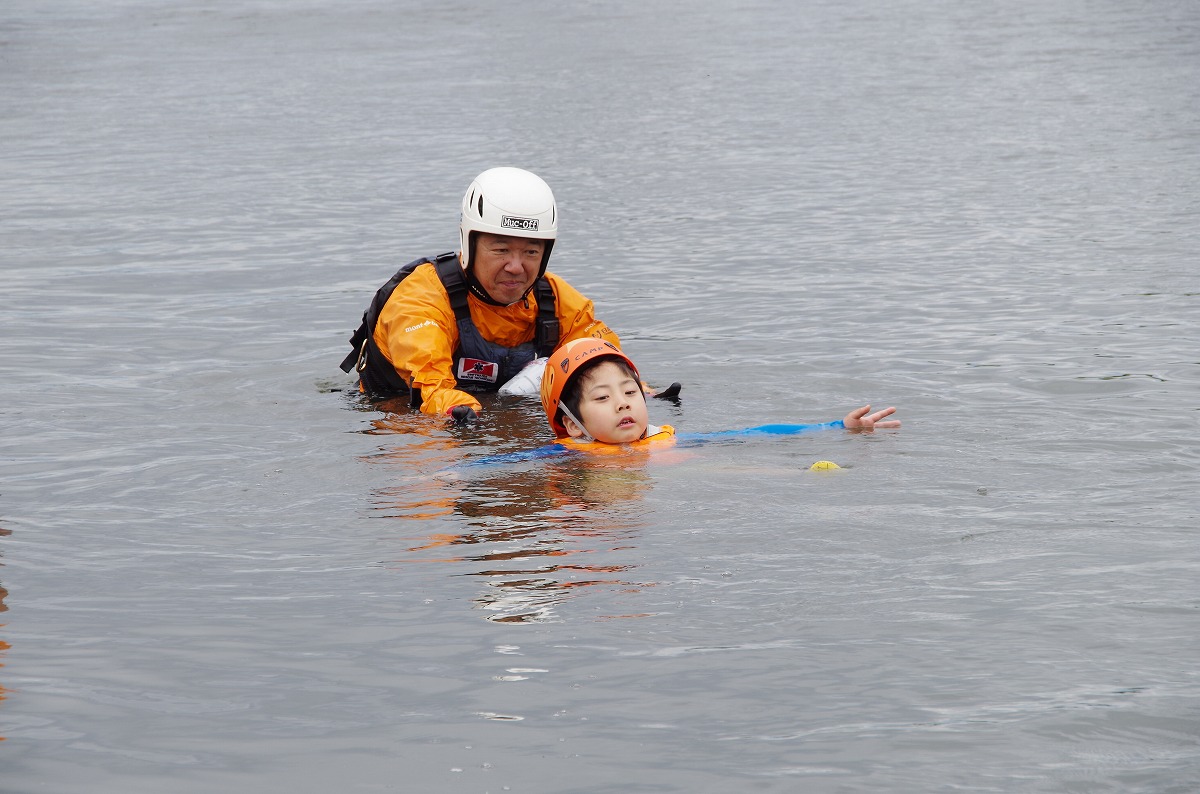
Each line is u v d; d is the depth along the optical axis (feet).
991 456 21.47
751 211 51.78
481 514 18.97
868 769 11.07
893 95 84.64
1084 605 14.47
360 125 76.95
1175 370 27.32
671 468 21.47
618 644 13.85
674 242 46.21
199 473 21.61
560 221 50.93
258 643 14.19
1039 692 12.37
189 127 77.66
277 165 64.49
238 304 38.04
